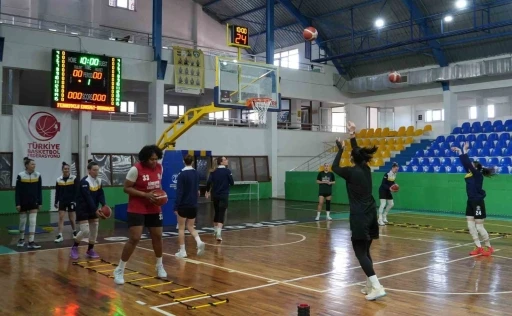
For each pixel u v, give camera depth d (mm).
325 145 27062
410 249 9977
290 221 15102
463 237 11672
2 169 17531
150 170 6875
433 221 15094
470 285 6918
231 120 26094
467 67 22125
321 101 27156
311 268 8125
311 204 21219
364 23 24484
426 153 22438
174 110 26906
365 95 27328
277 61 29859
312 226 13922
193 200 9016
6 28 17484
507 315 5484
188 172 8977
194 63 21750
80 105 17906
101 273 7699
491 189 16812
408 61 24969
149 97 21094
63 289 6699
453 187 17703
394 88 25625
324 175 15398
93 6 23453
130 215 6840
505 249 10000
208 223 14672
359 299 6180
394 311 5641
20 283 7066
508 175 16438
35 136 18094
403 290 6633
